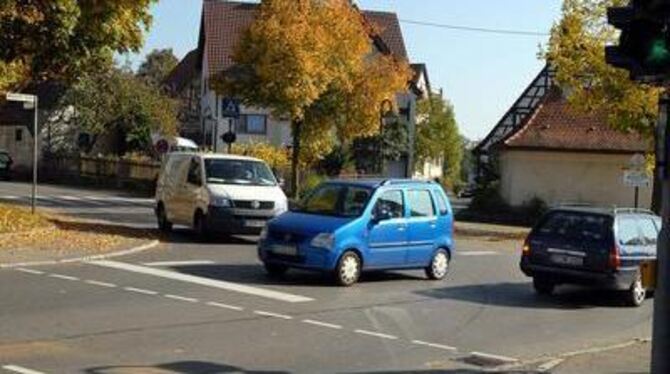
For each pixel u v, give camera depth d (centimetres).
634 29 819
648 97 3366
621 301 1728
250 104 4316
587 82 3531
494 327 1382
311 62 4188
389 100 4522
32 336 1102
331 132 4788
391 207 1808
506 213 4656
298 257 1692
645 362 1101
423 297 1642
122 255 1975
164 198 2575
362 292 1647
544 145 4650
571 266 1736
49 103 6694
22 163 6769
